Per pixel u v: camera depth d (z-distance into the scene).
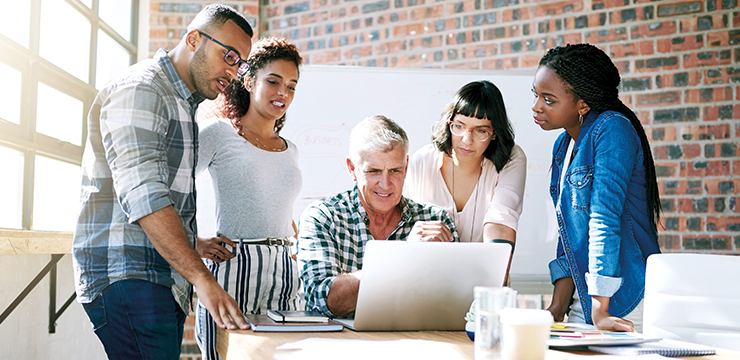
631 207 1.60
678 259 1.42
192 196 1.60
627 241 1.57
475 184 1.97
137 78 1.44
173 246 1.32
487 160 1.96
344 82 3.16
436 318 1.23
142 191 1.33
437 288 1.20
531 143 3.14
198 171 1.90
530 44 3.42
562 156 1.87
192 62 1.55
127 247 1.42
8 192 2.32
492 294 0.81
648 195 1.64
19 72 2.36
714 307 1.36
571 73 1.64
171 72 1.53
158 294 1.43
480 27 3.49
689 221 3.23
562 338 1.04
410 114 3.16
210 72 1.56
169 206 1.35
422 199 2.02
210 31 1.54
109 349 1.43
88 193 1.44
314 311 1.44
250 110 2.02
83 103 2.96
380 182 1.55
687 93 3.25
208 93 1.60
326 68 3.16
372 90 3.16
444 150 1.93
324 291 1.39
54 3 2.67
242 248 1.88
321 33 3.73
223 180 1.93
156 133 1.42
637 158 1.60
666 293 1.41
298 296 2.45
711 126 3.22
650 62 3.30
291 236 2.08
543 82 1.69
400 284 1.17
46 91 2.61
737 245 3.18
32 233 2.06
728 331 1.34
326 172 3.12
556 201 1.89
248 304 1.87
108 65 3.26
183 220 1.56
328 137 3.13
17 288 2.26
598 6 3.36
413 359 0.89
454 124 1.86
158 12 3.57
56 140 2.67
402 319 1.22
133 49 3.52
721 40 3.22
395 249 1.14
